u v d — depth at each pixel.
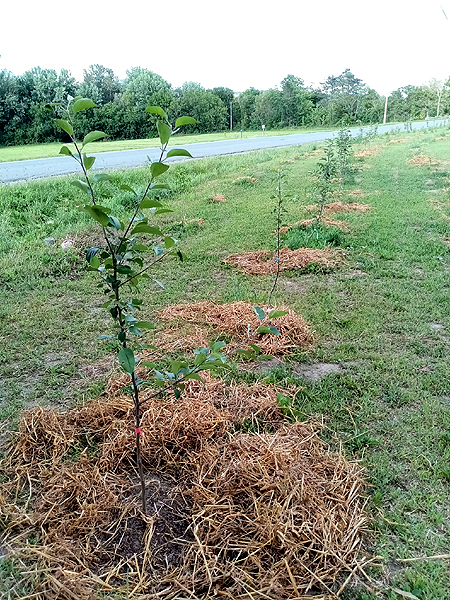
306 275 5.42
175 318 4.34
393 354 3.67
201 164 13.59
